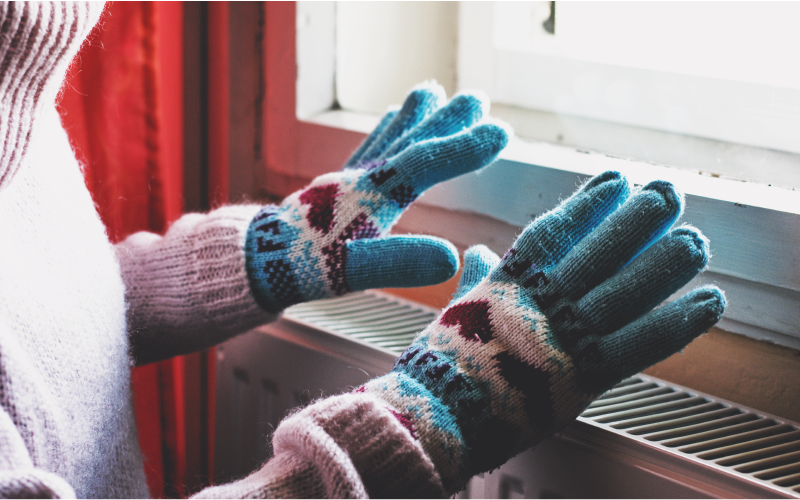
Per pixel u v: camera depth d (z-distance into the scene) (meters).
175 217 1.12
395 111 0.91
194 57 1.11
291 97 1.07
